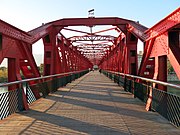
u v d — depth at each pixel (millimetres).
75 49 36719
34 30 12633
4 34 7129
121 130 5434
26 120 6395
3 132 5258
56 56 15992
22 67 10914
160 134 5133
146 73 10336
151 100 7879
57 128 5602
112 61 32500
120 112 7535
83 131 5352
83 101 9898
